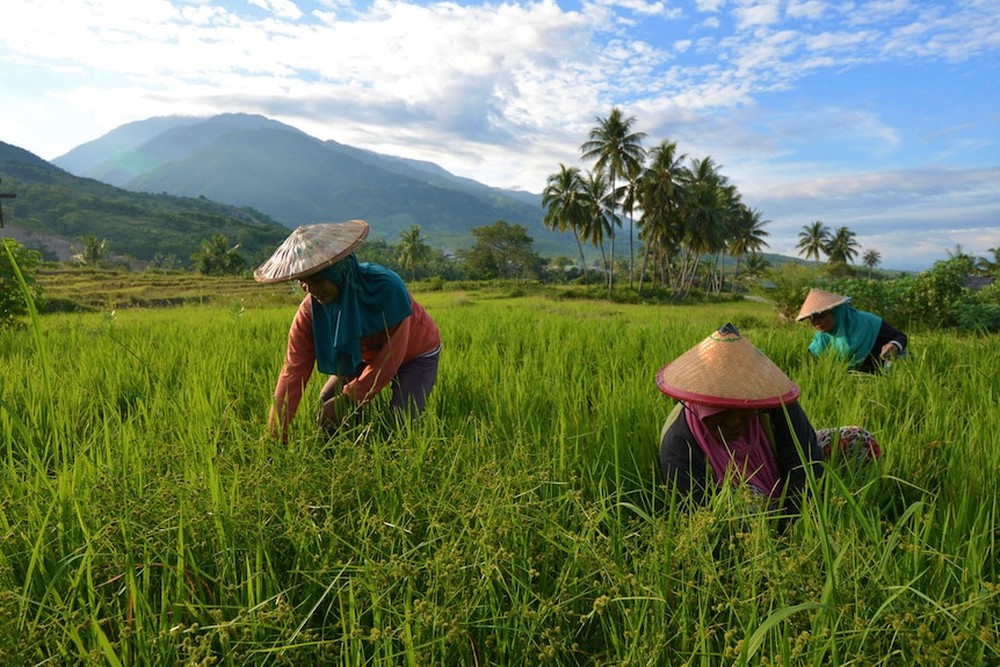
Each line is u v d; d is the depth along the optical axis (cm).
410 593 168
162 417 325
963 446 275
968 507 219
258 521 198
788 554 186
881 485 252
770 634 158
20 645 151
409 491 223
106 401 392
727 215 8412
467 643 168
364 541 190
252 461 252
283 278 300
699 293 7075
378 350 355
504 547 189
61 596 183
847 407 343
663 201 6231
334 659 166
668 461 266
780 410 260
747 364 243
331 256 302
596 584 180
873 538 181
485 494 212
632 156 6381
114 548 191
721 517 206
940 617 160
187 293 3016
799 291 2211
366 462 242
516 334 743
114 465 247
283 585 192
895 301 2030
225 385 411
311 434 292
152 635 160
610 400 337
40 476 222
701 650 153
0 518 202
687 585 172
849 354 552
